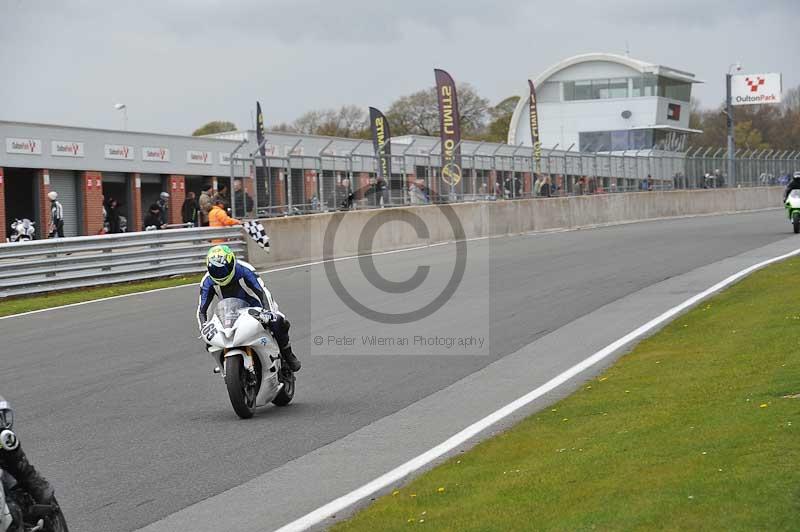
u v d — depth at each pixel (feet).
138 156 338.75
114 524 47.85
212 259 69.05
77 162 319.68
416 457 57.57
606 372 79.66
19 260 144.15
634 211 305.94
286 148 356.18
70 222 321.52
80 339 107.14
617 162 321.93
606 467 49.24
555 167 291.17
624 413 63.21
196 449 61.36
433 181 250.16
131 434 65.67
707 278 132.87
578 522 40.19
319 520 46.75
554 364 84.43
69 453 61.36
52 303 138.82
